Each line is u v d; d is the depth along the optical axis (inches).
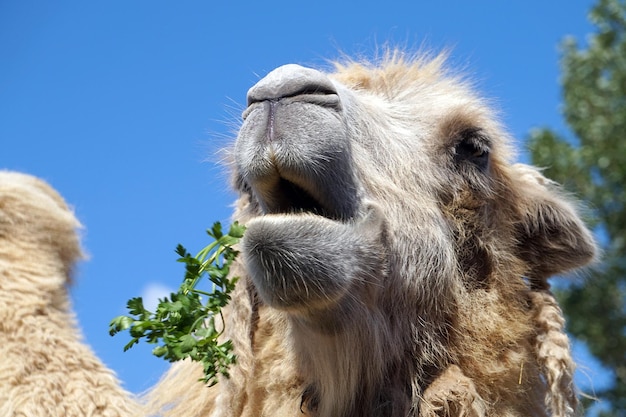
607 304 677.9
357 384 250.4
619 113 759.1
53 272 311.0
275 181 226.4
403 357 255.6
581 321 669.9
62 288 313.4
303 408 254.2
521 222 291.1
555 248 293.3
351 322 237.1
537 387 265.6
